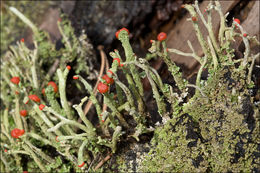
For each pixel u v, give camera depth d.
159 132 0.20
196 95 0.20
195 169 0.19
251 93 0.20
